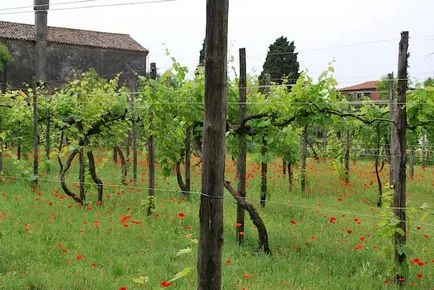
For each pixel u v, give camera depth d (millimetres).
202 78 8492
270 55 39156
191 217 9609
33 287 5652
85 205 10453
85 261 6535
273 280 6016
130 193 12336
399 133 6379
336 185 14766
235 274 6137
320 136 21578
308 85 7914
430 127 11156
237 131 8047
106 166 17844
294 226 9109
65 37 40188
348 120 14344
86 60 40562
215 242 4105
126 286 5621
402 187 6359
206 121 4039
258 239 8180
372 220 9977
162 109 8789
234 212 10320
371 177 17047
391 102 6793
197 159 18641
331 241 8055
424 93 6145
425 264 7004
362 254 7309
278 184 14750
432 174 18531
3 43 37344
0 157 14969
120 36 43688
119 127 12359
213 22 3951
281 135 8539
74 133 11547
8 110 14742
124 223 8125
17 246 7074
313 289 5730
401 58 6316
